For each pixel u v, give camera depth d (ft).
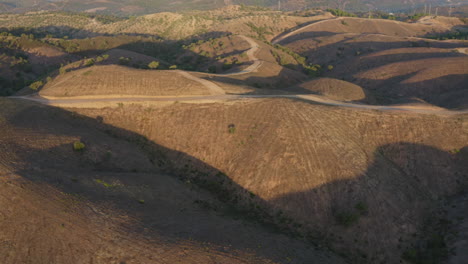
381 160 191.93
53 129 199.72
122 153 193.77
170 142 214.69
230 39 652.07
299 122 209.87
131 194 144.56
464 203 168.35
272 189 171.73
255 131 207.51
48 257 99.50
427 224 160.25
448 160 193.47
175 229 123.75
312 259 126.72
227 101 243.81
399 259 141.18
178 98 255.50
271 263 112.27
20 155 151.53
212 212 154.61
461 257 133.39
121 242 108.37
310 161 180.96
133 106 240.53
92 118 230.48
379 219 156.46
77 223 112.98
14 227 107.96
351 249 144.46
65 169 154.20
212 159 199.11
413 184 182.19
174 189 166.40
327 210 161.38
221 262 106.63
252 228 145.48
